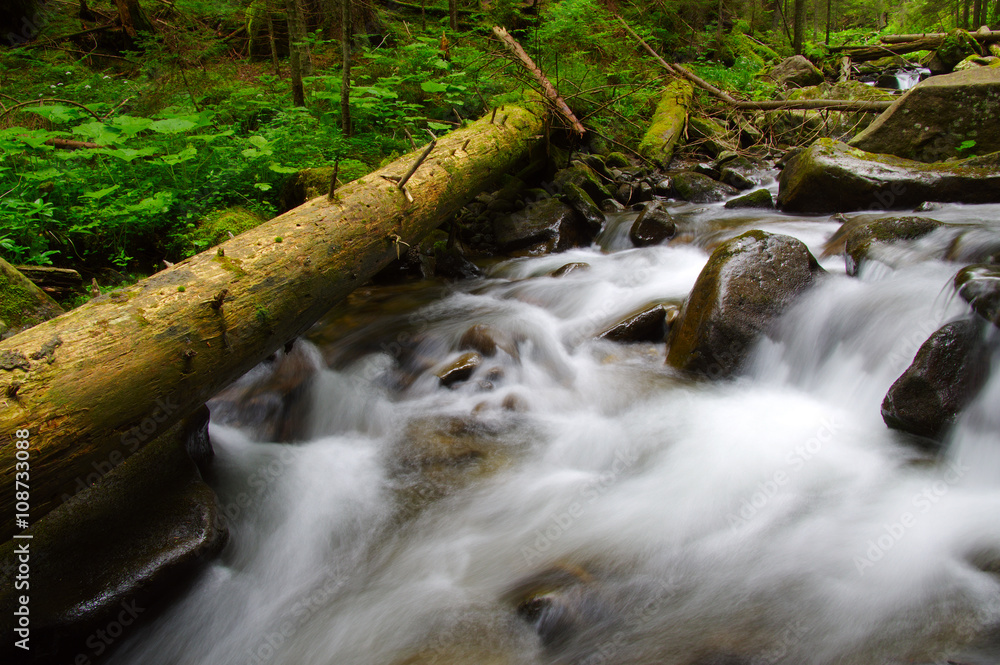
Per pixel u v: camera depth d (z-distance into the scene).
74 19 11.45
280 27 11.91
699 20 14.88
